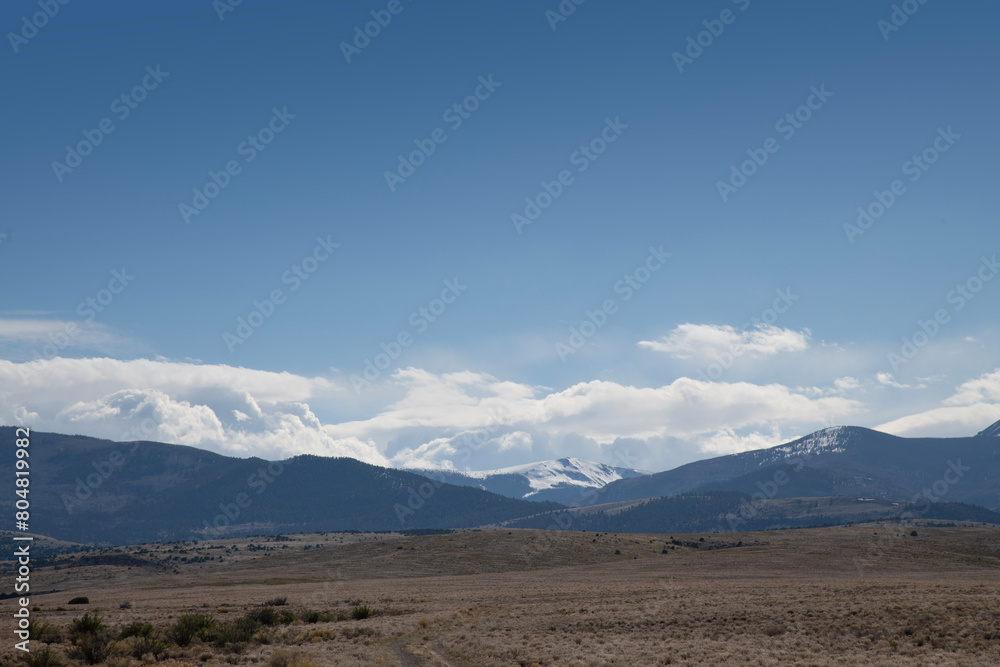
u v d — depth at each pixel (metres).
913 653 40.47
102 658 41.12
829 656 40.22
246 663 41.31
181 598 100.81
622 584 104.12
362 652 45.62
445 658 44.53
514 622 60.16
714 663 38.69
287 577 165.38
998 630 43.88
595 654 42.97
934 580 94.94
